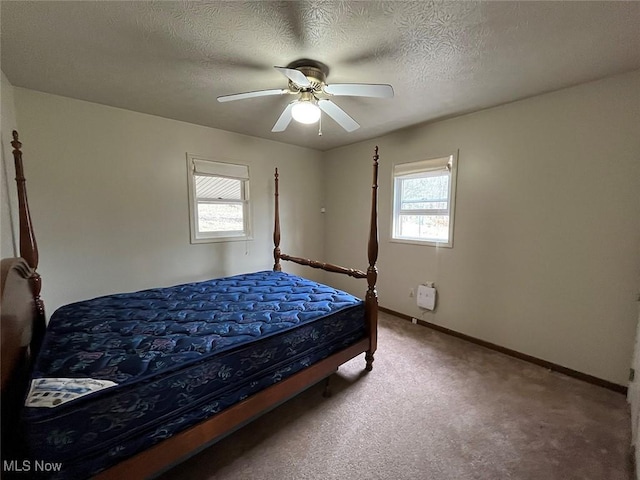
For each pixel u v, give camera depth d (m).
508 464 1.45
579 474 1.39
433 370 2.33
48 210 2.39
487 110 2.62
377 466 1.44
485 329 2.76
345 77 2.01
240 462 1.46
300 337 1.78
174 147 3.02
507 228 2.55
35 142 2.30
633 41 1.56
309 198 4.32
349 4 1.30
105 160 2.62
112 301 2.14
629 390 1.92
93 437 1.04
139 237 2.86
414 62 1.81
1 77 1.94
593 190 2.10
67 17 1.38
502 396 1.99
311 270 4.43
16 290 1.34
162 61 1.81
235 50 1.69
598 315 2.12
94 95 2.37
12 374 1.15
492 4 1.29
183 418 1.28
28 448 0.93
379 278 3.77
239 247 3.63
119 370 1.21
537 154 2.34
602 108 2.02
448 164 2.93
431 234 3.23
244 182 3.64
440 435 1.64
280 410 1.86
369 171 3.79
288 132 3.44
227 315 1.87
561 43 1.59
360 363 2.45
